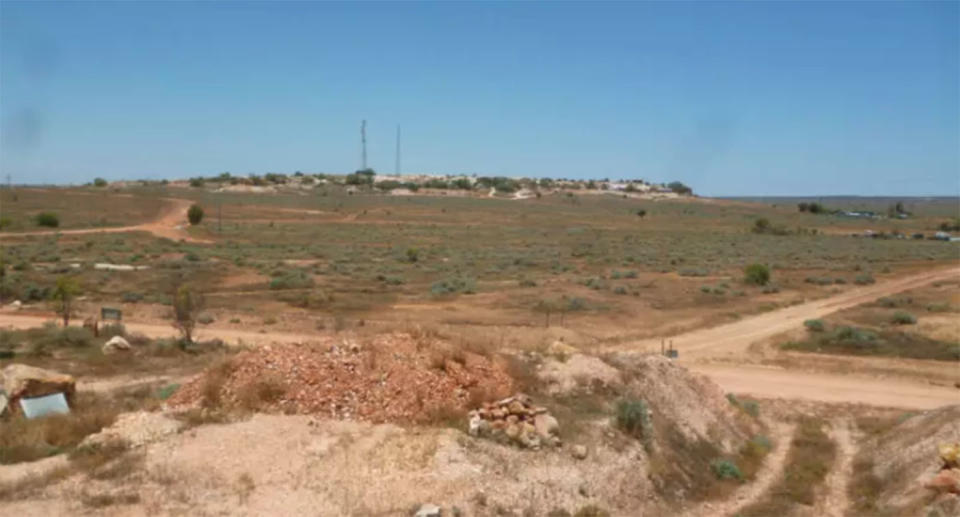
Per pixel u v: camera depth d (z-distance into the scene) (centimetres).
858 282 6366
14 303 4394
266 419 1609
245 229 10962
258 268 6456
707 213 19000
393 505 1250
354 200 17312
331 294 5053
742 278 6425
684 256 8788
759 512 1650
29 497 1216
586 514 1374
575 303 4781
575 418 1794
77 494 1230
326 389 1709
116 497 1216
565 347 2372
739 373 3412
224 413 1627
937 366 3484
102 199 13825
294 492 1281
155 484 1282
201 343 3161
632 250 9600
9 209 11788
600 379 2078
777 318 4656
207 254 7731
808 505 1741
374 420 1625
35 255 7044
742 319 4616
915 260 8488
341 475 1353
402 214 14738
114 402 2008
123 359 2786
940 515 1548
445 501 1281
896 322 4441
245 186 19862
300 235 10525
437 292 5178
